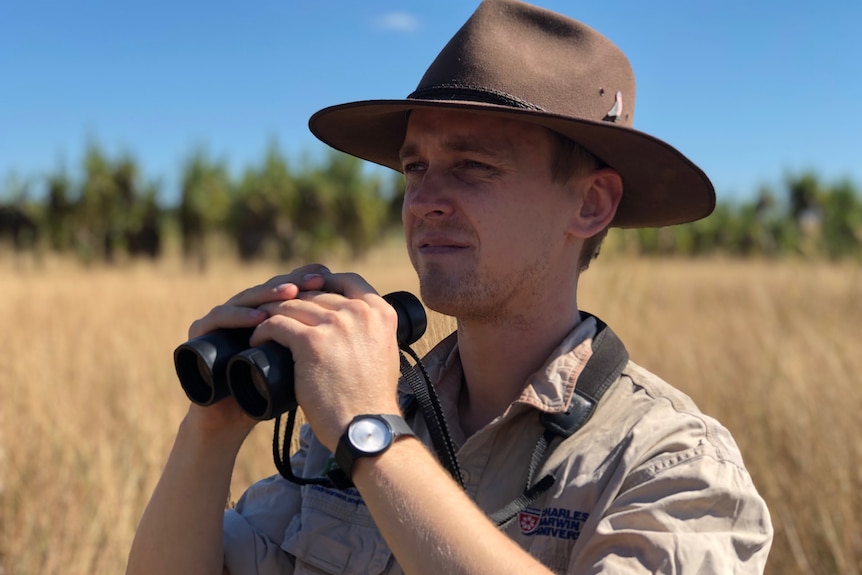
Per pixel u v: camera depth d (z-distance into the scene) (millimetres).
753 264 11375
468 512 1110
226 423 1468
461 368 1672
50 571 3129
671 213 1775
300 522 1593
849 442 3623
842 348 4805
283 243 24016
